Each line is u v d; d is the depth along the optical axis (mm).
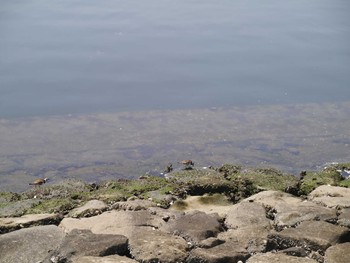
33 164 14836
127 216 7824
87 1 49531
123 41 35156
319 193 8945
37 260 6664
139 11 46188
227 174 10070
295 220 7512
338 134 17953
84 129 18234
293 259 6375
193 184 9234
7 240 7098
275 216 7844
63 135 17484
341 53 32656
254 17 44750
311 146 16688
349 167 11070
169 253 6578
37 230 7348
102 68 28188
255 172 10211
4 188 12984
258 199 8625
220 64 29750
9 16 42406
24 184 13344
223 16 45125
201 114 20312
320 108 21359
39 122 18891
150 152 15969
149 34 37781
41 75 26391
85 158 15391
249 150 16312
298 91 24125
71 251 6613
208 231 7203
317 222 7332
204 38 36719
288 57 31656
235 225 7559
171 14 45406
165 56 31375
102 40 35281
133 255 6598
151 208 8305
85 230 7156
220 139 17281
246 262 6355
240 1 52625
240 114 20375
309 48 34125
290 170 14727
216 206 8766
